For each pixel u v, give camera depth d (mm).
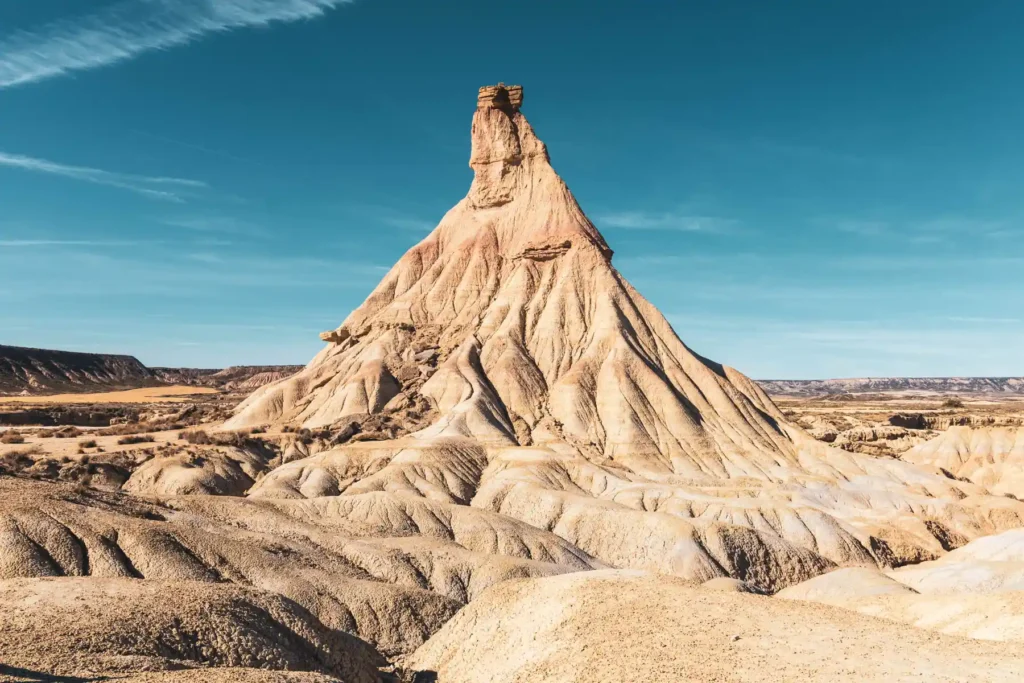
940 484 123688
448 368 142125
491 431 126875
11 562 53562
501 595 53344
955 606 58750
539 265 164500
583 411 134625
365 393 140125
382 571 66875
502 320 156250
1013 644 40062
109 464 99875
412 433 127438
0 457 100750
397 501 86375
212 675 34906
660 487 106625
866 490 118062
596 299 155500
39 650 37125
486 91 182625
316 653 47875
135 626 41750
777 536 92125
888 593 72688
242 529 68125
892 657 37594
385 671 51719
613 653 40531
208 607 45906
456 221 180750
